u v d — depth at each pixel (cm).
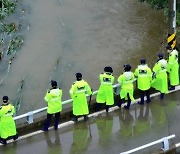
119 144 1719
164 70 1905
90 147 1705
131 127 1806
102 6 3084
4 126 1672
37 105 2247
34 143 1727
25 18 2986
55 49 2689
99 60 2569
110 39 2745
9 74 2483
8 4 3100
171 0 2062
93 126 1814
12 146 1709
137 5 3055
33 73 2491
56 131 1786
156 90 1998
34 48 2700
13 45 2725
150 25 2841
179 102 1948
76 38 2777
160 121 1836
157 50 2616
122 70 2469
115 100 1927
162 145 1695
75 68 2516
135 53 2608
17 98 2298
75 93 1764
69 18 2978
